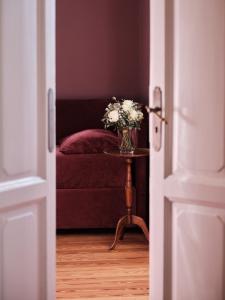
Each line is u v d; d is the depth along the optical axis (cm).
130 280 308
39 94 213
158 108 212
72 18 521
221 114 203
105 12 523
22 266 212
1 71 199
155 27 211
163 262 219
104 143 402
